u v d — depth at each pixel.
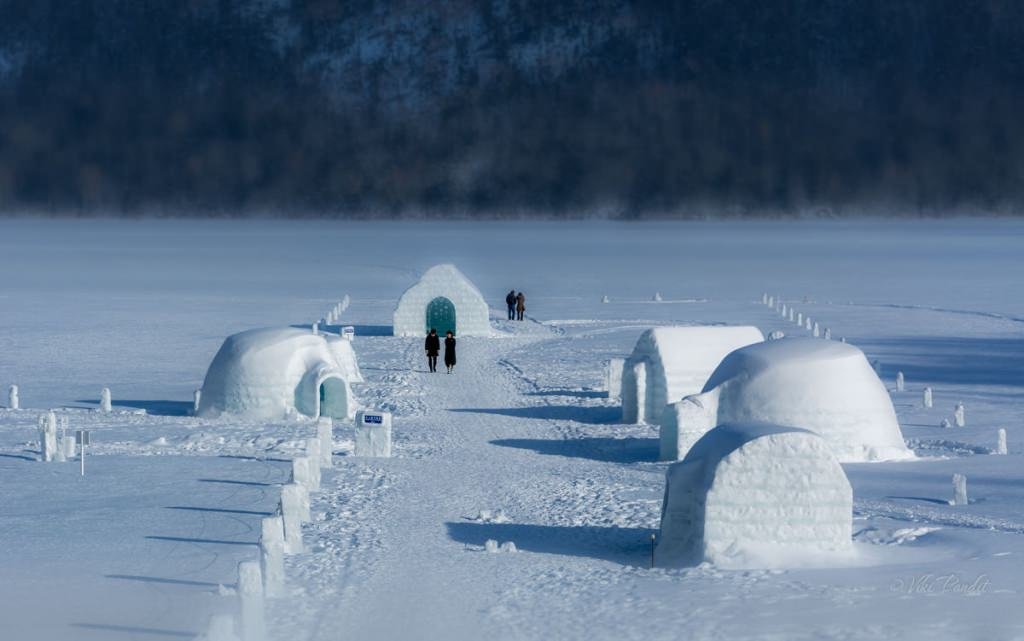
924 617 62.22
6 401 152.00
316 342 144.62
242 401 139.00
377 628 63.00
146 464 111.00
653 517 91.44
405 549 80.62
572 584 71.75
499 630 62.72
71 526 87.06
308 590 70.31
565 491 100.88
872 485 101.50
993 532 82.50
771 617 63.16
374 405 149.25
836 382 114.31
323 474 107.25
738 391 115.31
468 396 157.38
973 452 118.25
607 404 151.00
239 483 102.56
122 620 65.62
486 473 108.88
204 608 67.69
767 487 75.44
